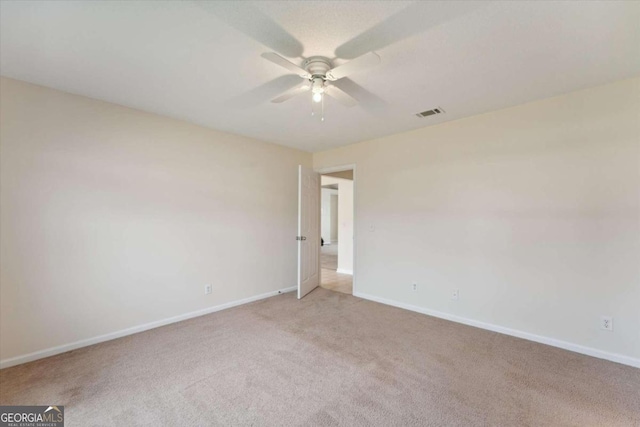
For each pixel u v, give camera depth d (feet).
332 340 9.39
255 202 13.82
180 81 7.93
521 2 4.94
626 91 7.84
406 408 6.09
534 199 9.31
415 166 12.27
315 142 14.39
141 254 10.12
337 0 4.90
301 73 6.60
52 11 5.17
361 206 14.33
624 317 7.88
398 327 10.48
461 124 10.91
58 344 8.48
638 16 5.27
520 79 7.78
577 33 5.81
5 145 7.72
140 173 10.10
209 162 12.03
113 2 4.95
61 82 8.01
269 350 8.70
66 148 8.62
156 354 8.43
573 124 8.61
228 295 12.72
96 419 5.76
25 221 7.98
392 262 13.07
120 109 9.65
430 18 5.35
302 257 14.46
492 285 10.20
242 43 6.17
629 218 7.81
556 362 7.95
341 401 6.33
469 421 5.70
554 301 8.96
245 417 5.84
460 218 10.96
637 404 6.20
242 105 9.62
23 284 7.95
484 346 8.94
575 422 5.67
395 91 8.50
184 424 5.64
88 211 9.02
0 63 7.02
